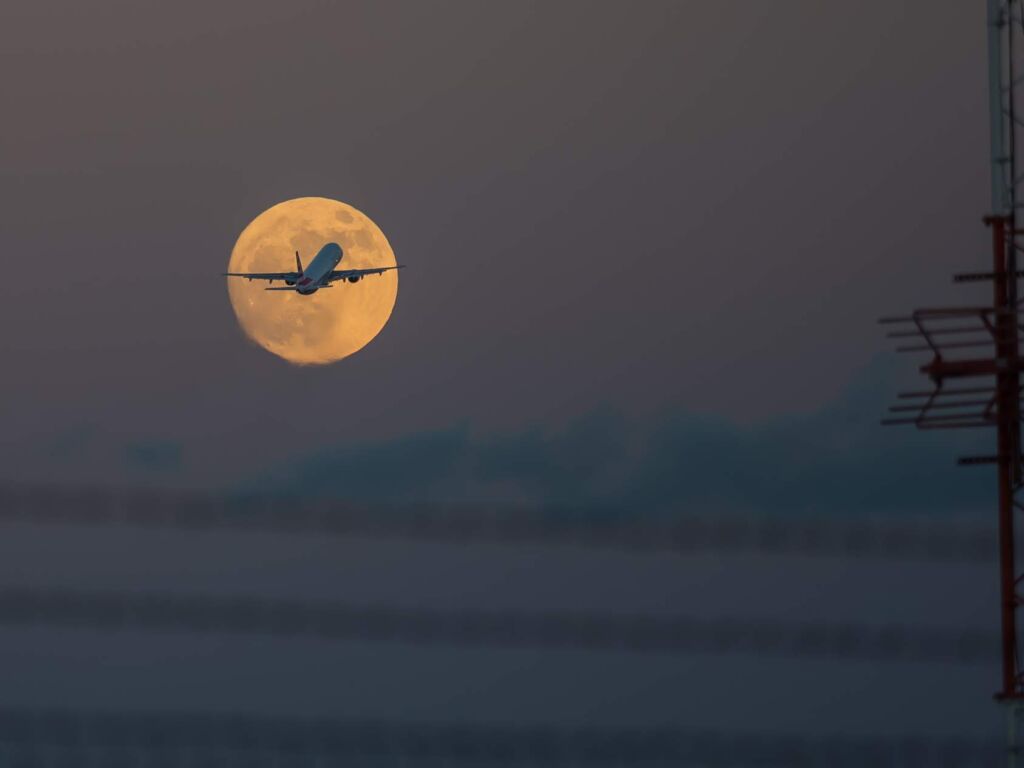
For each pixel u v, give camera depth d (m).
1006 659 112.00
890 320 116.50
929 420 114.12
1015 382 114.06
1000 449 114.38
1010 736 110.31
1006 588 113.06
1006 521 113.62
